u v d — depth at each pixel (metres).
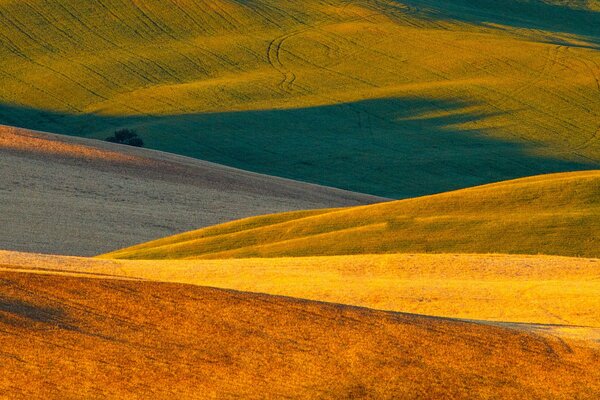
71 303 78.94
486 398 70.00
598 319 98.69
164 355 72.00
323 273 121.88
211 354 72.94
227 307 81.12
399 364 73.62
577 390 71.62
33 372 67.31
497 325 86.44
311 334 77.44
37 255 116.81
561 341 80.56
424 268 125.75
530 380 72.81
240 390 68.06
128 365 69.94
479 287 112.00
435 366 73.81
